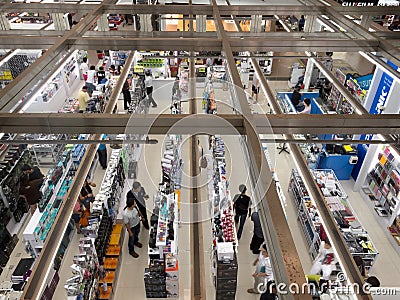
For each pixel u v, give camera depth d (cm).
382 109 792
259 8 467
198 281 396
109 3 492
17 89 226
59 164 718
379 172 805
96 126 186
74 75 1273
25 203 739
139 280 607
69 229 682
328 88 1131
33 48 350
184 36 473
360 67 1442
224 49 285
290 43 336
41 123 187
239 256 640
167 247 552
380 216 769
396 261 683
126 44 321
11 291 496
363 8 483
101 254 591
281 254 106
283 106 1025
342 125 201
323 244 573
